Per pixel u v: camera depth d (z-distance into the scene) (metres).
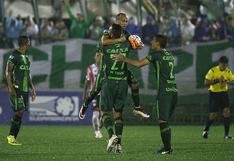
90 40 69.38
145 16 84.19
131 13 85.81
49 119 69.12
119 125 37.56
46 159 34.59
